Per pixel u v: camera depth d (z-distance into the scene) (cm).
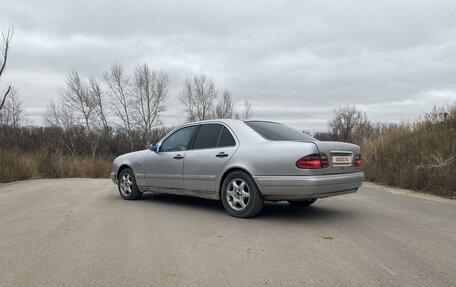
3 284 339
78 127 4269
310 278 352
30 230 527
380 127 1762
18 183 1245
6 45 1902
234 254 418
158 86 4784
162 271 369
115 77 5378
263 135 603
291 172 543
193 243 460
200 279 350
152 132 4753
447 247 447
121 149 4522
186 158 675
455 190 872
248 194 589
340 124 3506
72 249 438
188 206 712
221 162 618
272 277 354
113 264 388
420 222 580
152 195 859
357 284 339
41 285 337
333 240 474
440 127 1354
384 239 480
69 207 709
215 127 661
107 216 621
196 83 4962
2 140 2608
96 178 1584
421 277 355
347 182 583
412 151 1173
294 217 612
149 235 498
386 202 771
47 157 1673
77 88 4466
